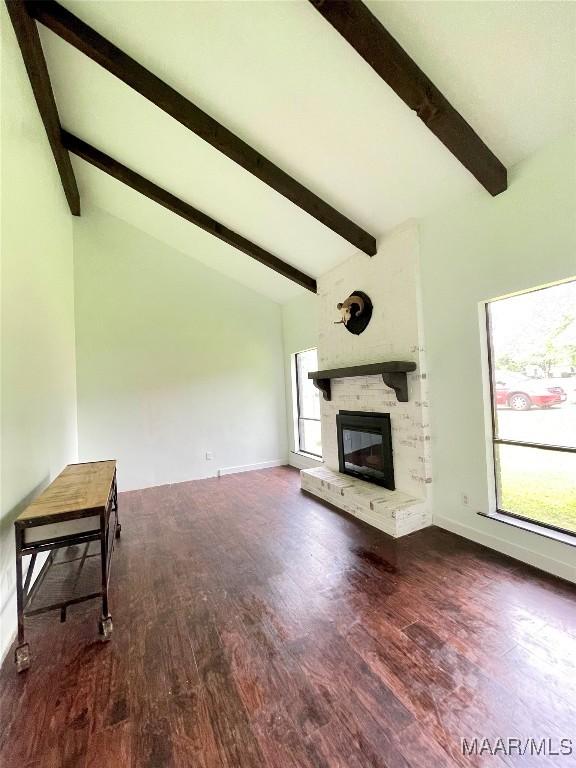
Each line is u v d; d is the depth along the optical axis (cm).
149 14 214
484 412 267
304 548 286
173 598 224
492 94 205
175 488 479
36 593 232
